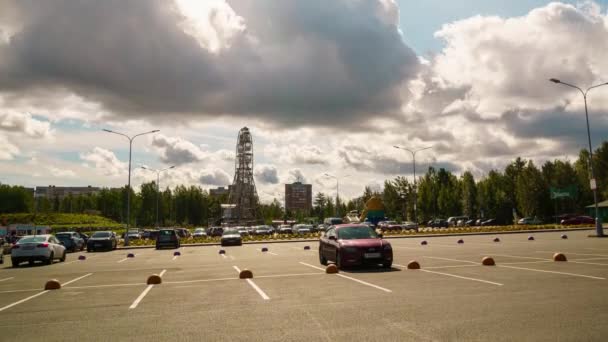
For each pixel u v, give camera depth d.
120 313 9.41
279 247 36.69
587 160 97.81
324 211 150.38
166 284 13.94
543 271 14.00
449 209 107.75
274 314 8.82
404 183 112.94
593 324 7.28
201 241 49.81
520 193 95.69
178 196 140.88
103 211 146.50
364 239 16.97
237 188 141.00
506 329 7.12
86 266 22.66
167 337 7.29
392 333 7.10
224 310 9.39
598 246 24.75
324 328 7.56
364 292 11.10
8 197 142.88
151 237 61.66
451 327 7.36
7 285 15.20
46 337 7.54
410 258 20.34
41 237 25.88
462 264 17.06
